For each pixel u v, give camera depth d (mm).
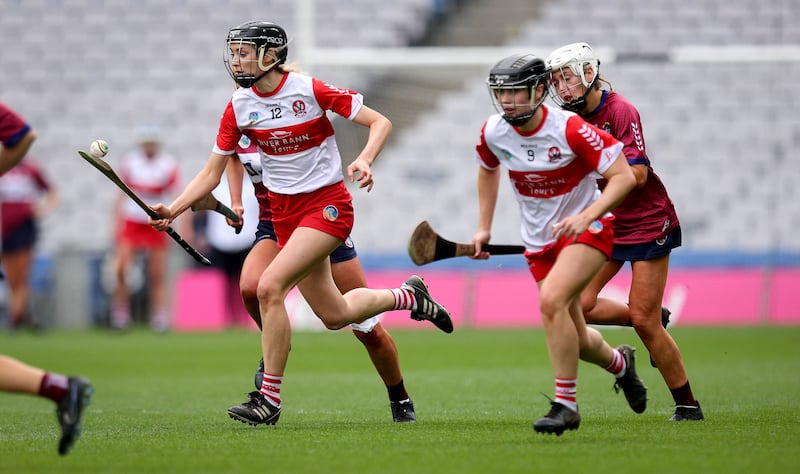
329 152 21766
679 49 66562
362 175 20594
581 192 20094
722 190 71250
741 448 18172
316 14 77188
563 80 22219
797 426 21406
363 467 16500
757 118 72375
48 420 25016
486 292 61688
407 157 73562
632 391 23250
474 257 22453
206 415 25656
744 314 60281
